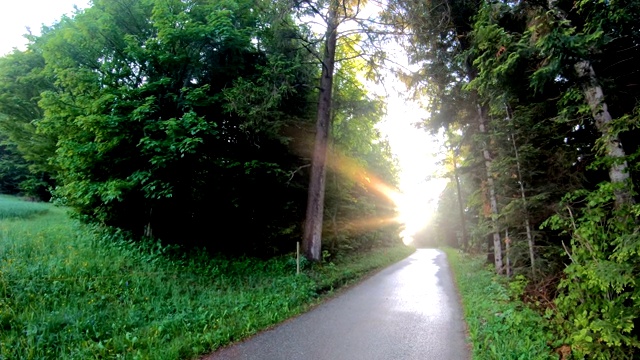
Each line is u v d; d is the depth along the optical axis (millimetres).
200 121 8148
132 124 8273
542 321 4957
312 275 9375
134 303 5836
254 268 9422
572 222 4918
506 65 5039
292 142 11750
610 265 3775
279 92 9508
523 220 7508
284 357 4383
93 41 8859
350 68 12883
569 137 6621
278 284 8156
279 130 10742
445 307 7316
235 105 8883
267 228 11094
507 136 7418
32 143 14148
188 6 9273
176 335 4855
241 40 9398
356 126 12367
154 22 8703
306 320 6145
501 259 10094
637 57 5094
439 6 9023
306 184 12234
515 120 6848
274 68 9516
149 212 9281
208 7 9117
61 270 6109
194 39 8781
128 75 9000
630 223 3914
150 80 9070
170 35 8305
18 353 3844
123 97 8398
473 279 10258
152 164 8312
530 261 7984
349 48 12016
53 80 13477
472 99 10438
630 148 5121
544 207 6941
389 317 6422
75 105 8672
